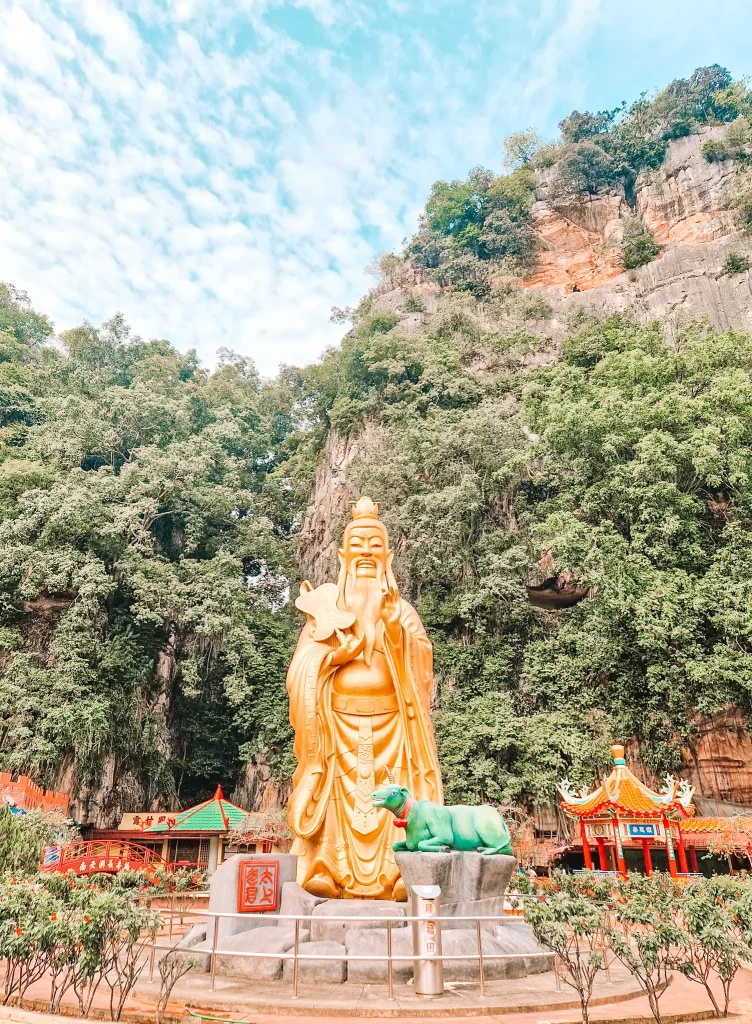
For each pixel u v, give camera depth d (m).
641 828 22.33
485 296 63.09
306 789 13.11
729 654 29.14
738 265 53.16
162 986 7.93
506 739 30.67
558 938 7.65
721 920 8.07
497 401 46.22
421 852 10.97
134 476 43.22
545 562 40.38
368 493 41.00
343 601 14.88
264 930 10.98
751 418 33.44
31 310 67.75
